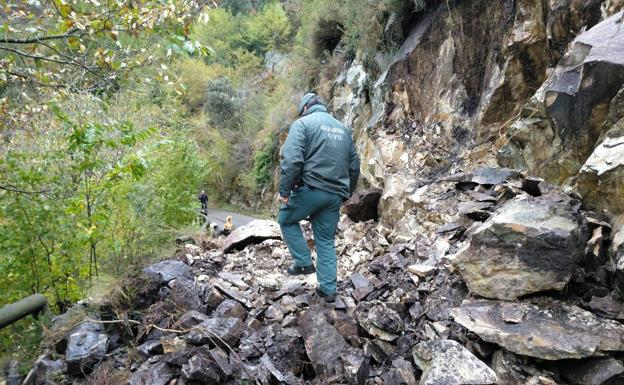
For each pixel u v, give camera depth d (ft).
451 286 9.68
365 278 11.40
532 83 16.55
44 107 15.06
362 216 18.95
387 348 8.70
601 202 9.47
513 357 7.26
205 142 74.84
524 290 8.18
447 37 21.67
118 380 8.52
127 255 14.51
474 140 18.44
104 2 12.78
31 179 12.67
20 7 12.79
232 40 106.42
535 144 13.14
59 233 12.71
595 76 10.47
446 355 7.39
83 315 10.33
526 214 8.70
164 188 24.21
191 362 7.86
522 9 16.47
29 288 12.86
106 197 15.01
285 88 59.62
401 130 23.52
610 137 9.76
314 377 8.94
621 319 7.32
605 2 13.29
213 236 19.77
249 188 70.08
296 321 9.87
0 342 10.01
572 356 6.70
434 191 15.92
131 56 14.42
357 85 32.32
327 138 10.22
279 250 14.75
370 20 28.66
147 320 10.27
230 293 10.98
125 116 24.13
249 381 8.02
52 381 8.68
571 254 7.87
